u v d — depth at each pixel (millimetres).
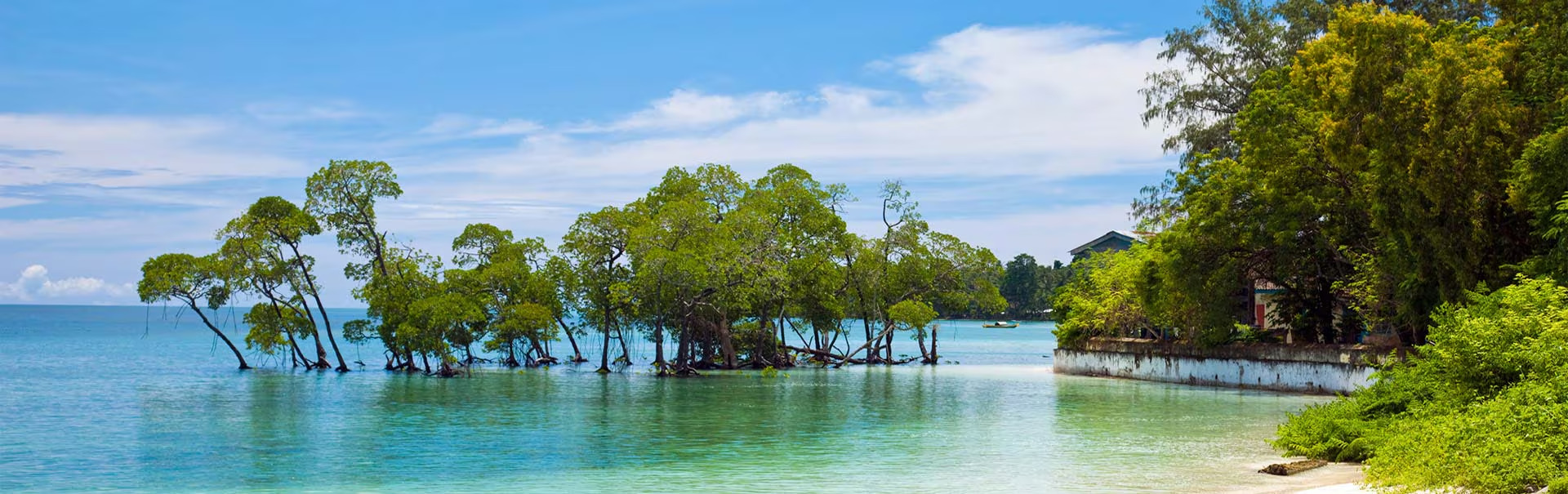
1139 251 58875
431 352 60938
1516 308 21328
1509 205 32375
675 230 61688
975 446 27250
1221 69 55594
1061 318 66312
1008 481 21266
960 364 75500
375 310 60812
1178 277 45781
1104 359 57969
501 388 50344
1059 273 194500
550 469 24078
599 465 24641
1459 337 20094
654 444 28391
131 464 25547
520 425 33562
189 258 59500
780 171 71688
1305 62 37562
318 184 60844
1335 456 22078
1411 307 35500
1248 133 39969
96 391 48438
